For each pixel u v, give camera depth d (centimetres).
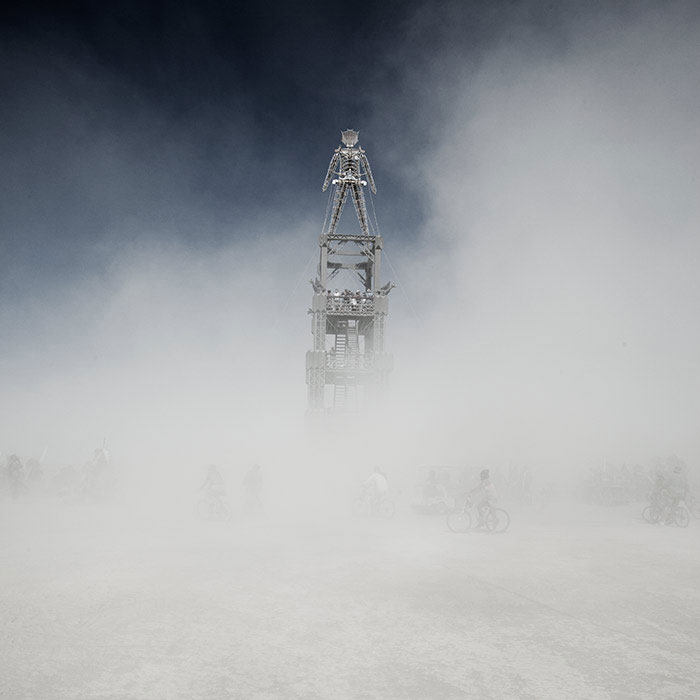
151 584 877
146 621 690
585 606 757
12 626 671
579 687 493
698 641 618
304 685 497
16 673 524
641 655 573
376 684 499
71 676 517
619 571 973
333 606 756
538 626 670
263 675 520
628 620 695
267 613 724
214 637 630
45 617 706
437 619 698
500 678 513
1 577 923
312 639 623
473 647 597
